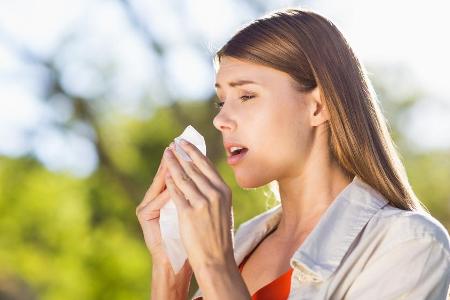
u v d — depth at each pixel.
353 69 3.01
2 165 19.92
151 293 3.24
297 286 2.83
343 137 2.96
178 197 2.81
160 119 18.39
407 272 2.76
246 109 2.96
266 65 2.95
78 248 20.62
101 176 19.02
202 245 2.75
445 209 21.64
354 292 2.79
